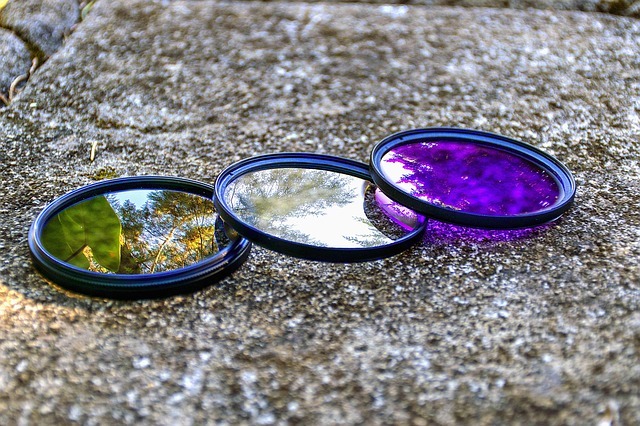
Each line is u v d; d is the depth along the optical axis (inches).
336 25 19.0
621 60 17.8
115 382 11.4
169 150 15.7
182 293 12.5
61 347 11.8
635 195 14.4
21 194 14.5
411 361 11.7
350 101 16.9
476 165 14.2
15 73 17.3
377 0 19.9
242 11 19.4
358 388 11.4
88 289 12.4
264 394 11.3
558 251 13.3
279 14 19.4
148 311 12.3
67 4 18.8
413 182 13.6
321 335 12.0
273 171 13.8
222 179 13.2
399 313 12.3
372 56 18.1
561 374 11.4
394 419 11.1
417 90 17.1
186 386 11.4
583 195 14.5
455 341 11.9
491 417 11.1
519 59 17.9
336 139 16.0
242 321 12.2
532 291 12.6
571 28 18.8
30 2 18.5
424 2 19.8
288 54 18.1
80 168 15.2
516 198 13.5
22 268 12.9
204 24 18.9
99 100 16.7
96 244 12.9
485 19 19.2
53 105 16.6
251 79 17.4
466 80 17.3
